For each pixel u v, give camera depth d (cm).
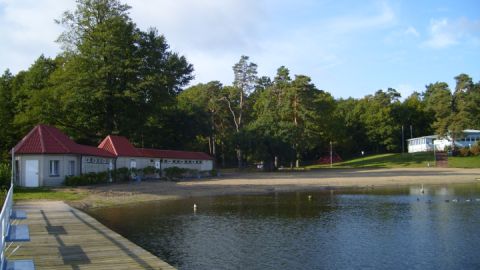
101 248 1603
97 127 6244
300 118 9338
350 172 7600
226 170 8894
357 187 4962
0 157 6172
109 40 5897
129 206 3269
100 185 4675
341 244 1930
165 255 1748
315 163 10950
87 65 5834
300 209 3069
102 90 5662
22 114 6016
